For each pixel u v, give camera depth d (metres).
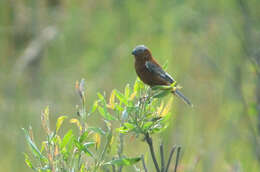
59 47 16.83
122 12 16.58
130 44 15.73
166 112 5.71
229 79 11.79
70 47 16.73
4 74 16.61
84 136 5.46
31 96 15.65
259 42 11.09
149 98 5.73
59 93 15.52
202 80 13.94
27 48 16.88
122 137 6.06
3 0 17.33
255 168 11.17
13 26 17.47
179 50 14.79
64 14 17.42
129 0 16.55
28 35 17.55
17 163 13.02
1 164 13.05
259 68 10.02
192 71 14.14
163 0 16.27
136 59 8.28
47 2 17.58
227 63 14.00
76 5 17.19
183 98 8.14
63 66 16.48
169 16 15.76
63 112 14.49
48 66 16.53
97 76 15.44
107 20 16.55
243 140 11.41
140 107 5.63
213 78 13.82
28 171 12.95
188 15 15.66
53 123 14.15
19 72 16.39
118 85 14.91
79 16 16.95
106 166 5.73
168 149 11.11
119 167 5.86
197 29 15.41
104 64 15.68
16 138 13.50
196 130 12.70
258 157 10.17
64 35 16.88
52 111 14.61
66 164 5.47
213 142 12.30
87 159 5.57
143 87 5.94
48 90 15.63
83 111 5.69
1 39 17.36
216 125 13.05
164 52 14.88
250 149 11.29
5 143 13.48
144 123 5.48
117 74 15.20
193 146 11.66
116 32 16.39
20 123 13.89
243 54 12.28
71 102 15.03
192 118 13.02
